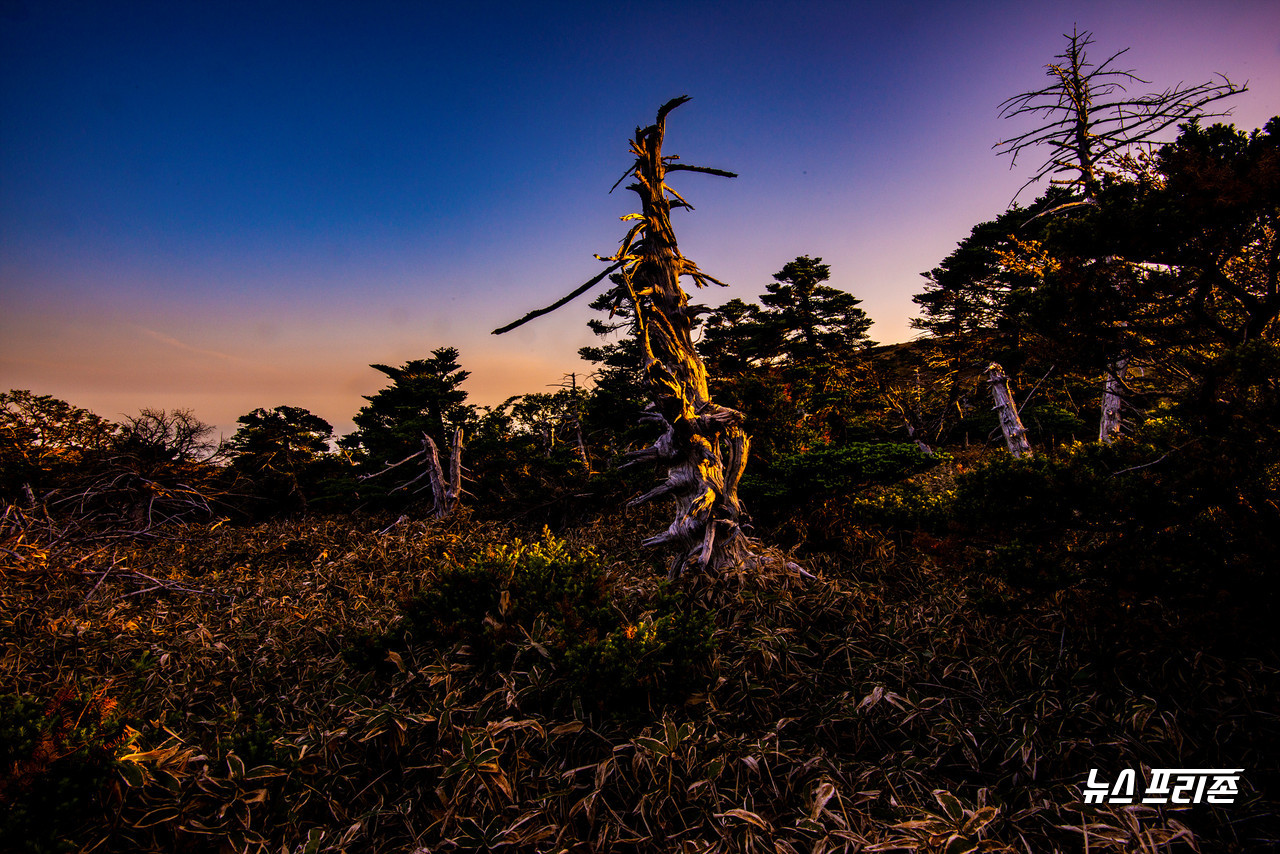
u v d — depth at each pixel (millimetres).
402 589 8578
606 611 5426
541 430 30562
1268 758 3336
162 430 20484
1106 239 4230
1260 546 3238
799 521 9133
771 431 13852
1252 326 3973
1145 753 3496
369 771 3873
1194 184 3578
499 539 13023
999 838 2992
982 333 17703
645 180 8102
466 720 4270
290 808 3396
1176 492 3775
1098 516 4164
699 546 7387
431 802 3576
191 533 16469
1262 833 2902
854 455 9336
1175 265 4137
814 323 31031
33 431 15781
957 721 4047
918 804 3316
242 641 6961
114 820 2920
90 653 6539
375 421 29953
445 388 31203
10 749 2773
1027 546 4324
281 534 16297
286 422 28266
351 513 22000
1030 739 3674
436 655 5211
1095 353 4723
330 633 6895
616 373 23219
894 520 8094
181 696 5379
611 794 3590
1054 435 20609
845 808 3238
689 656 4488
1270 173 3236
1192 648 3928
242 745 3709
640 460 8453
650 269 7992
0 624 7355
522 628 5078
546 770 3738
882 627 5793
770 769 3691
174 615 8430
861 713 4258
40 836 2682
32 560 8516
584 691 4211
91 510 15266
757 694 4578
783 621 6074
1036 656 4727
